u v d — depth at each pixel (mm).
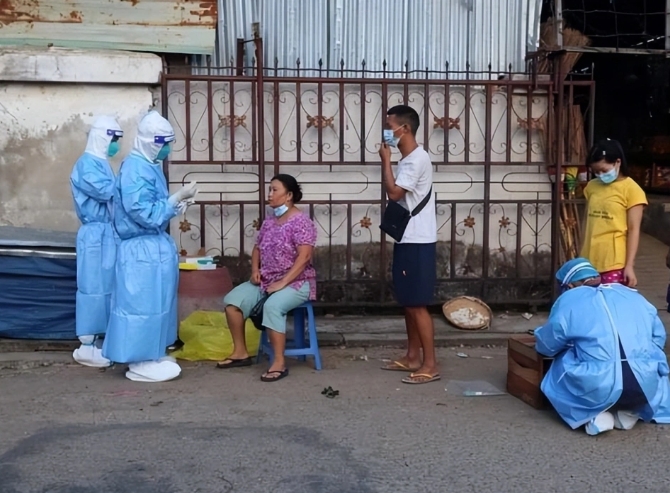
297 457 4379
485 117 7555
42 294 6348
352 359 6406
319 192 7535
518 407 5250
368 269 7629
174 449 4477
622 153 5570
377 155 7586
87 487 3998
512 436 4715
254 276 6020
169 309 5742
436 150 7625
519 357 5398
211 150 7172
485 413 5125
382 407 5219
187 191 5680
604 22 9297
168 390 5551
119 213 5566
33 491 3951
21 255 6270
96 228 5988
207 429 4789
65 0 7043
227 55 7465
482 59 7797
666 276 8914
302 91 7457
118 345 5582
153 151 5574
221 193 7410
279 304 5781
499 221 7723
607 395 4602
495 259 7766
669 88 11477
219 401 5316
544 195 7773
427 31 7711
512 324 7352
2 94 7012
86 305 5996
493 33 7793
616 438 4691
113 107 7117
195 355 6305
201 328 6379
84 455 4391
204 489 3984
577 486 4043
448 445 4566
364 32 7629
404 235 5637
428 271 5664
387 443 4590
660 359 4785
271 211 7379
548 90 7527
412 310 5754
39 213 7148
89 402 5281
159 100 7230
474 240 7730
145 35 7125
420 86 7602
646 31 9227
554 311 4918
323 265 7594
